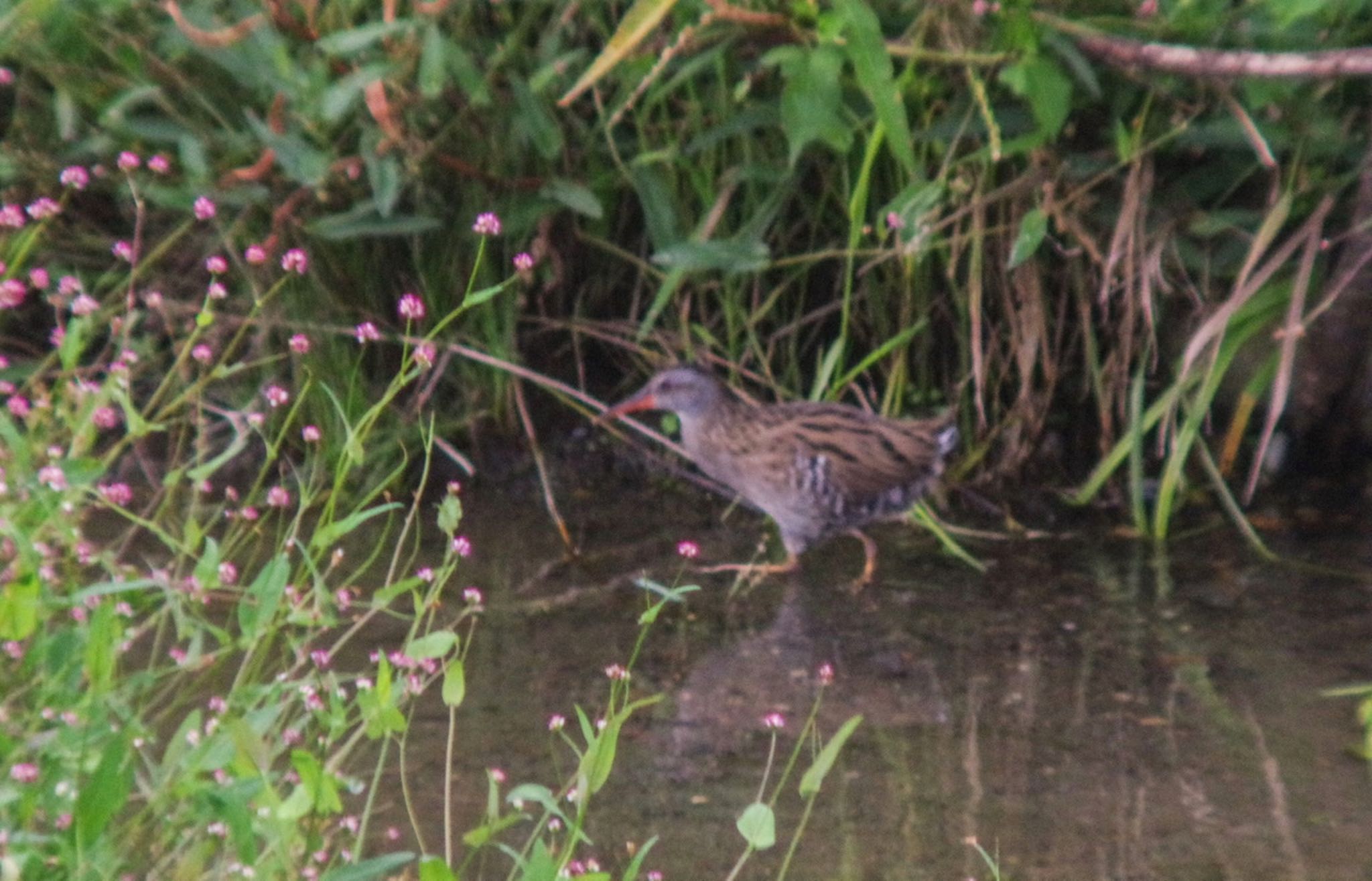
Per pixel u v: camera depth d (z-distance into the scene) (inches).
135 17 398.3
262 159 410.3
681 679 353.7
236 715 226.1
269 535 414.6
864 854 281.6
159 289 442.9
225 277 447.8
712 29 397.1
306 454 430.6
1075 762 316.2
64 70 400.8
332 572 402.6
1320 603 389.7
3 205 430.3
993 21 395.5
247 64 385.1
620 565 416.8
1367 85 420.5
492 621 381.1
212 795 206.5
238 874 222.8
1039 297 446.0
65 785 210.8
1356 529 433.4
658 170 443.5
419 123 426.6
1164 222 429.1
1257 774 310.3
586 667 358.3
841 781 309.4
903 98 412.8
